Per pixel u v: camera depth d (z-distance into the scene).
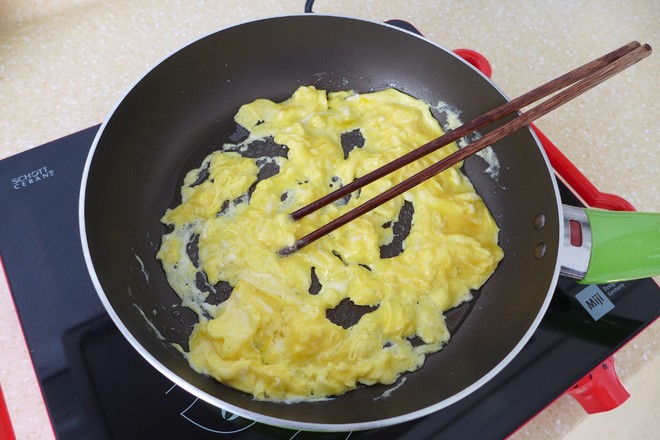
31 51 0.47
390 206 0.42
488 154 0.43
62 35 0.48
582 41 0.53
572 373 0.36
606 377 0.36
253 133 0.44
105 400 0.34
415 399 0.35
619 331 0.38
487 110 0.42
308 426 0.30
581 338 0.37
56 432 0.33
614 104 0.50
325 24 0.42
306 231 0.40
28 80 0.46
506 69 0.51
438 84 0.44
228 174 0.42
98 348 0.35
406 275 0.39
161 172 0.42
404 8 0.53
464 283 0.40
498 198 0.43
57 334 0.36
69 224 0.39
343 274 0.39
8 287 0.38
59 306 0.37
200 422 0.34
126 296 0.36
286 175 0.42
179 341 0.37
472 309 0.39
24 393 0.36
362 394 0.36
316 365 0.37
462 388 0.35
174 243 0.40
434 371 0.37
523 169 0.40
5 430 0.32
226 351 0.36
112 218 0.38
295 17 0.41
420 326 0.38
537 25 0.53
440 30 0.52
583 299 0.39
